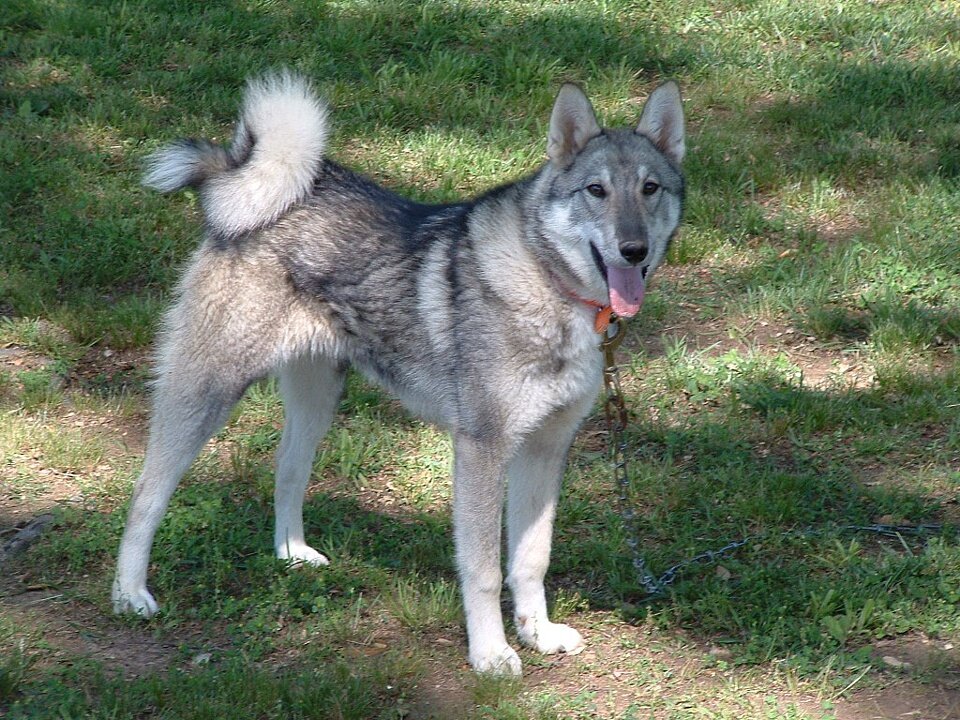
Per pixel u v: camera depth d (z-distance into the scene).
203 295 3.30
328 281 3.28
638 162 3.18
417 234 3.27
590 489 3.59
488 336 3.16
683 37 5.44
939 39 5.42
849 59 5.27
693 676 3.17
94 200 4.27
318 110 3.33
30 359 3.89
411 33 5.36
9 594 3.30
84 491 3.52
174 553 3.37
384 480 3.63
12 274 4.07
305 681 3.11
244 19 5.37
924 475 3.58
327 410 3.39
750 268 4.19
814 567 3.38
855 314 4.04
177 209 4.29
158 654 3.20
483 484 3.16
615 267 3.15
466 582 3.17
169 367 3.32
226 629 3.25
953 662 3.17
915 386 3.78
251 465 3.62
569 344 3.16
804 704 3.11
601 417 3.78
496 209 3.21
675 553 3.43
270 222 3.29
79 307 3.99
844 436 3.70
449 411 3.22
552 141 3.20
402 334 3.26
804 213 4.37
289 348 3.31
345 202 3.31
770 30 5.51
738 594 3.32
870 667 3.16
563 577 3.40
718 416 3.77
